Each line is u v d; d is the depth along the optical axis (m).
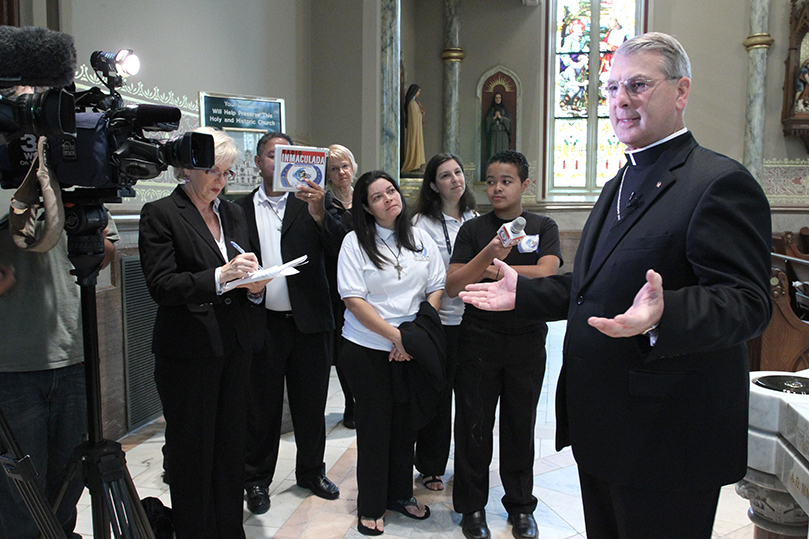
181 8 3.88
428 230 2.87
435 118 9.82
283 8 5.14
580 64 9.94
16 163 1.57
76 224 1.45
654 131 1.40
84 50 3.12
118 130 1.47
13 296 1.85
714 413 1.30
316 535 2.50
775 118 9.07
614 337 1.25
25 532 1.90
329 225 2.84
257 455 2.78
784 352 3.77
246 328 2.22
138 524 1.55
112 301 3.45
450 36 9.56
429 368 2.36
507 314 2.42
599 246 1.47
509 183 2.47
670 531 1.34
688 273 1.29
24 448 1.86
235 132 4.30
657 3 9.39
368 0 5.50
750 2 8.98
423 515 2.63
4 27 1.26
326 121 5.68
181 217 2.13
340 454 3.37
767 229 1.27
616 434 1.36
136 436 3.56
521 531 2.46
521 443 2.50
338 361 3.69
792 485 1.54
